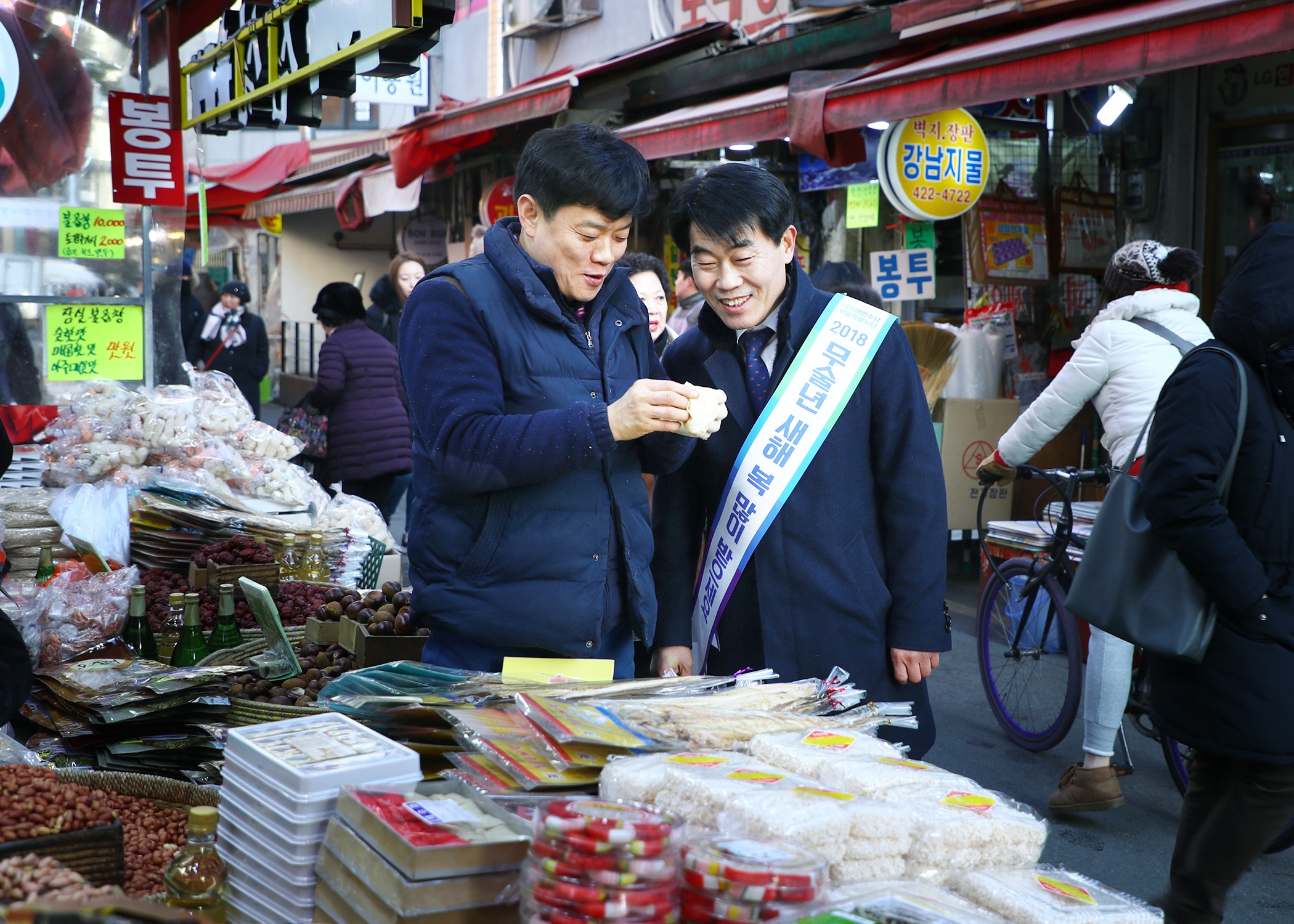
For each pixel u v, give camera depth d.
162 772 2.35
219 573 3.19
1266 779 2.45
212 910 1.54
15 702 1.91
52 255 4.75
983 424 7.10
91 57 4.75
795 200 8.35
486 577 2.09
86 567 3.35
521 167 2.03
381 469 6.19
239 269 22.16
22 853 1.53
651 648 2.74
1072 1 5.25
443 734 1.88
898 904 1.37
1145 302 3.87
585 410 1.91
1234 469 2.45
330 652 2.64
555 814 1.33
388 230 21.41
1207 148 7.18
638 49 9.43
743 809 1.46
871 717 2.06
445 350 2.04
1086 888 1.50
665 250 9.17
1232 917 3.21
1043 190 7.43
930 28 6.05
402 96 9.48
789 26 7.57
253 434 4.39
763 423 2.55
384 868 1.39
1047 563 4.43
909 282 7.07
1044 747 4.46
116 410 4.11
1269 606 2.42
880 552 2.59
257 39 4.14
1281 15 3.81
